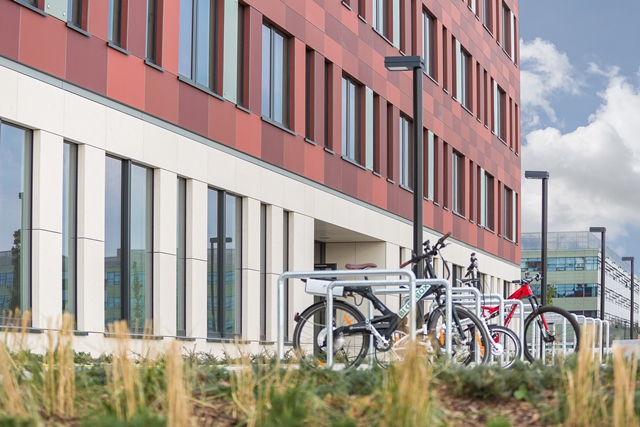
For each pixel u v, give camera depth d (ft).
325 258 97.45
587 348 19.04
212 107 67.15
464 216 122.42
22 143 50.24
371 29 94.22
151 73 60.54
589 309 350.02
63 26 52.70
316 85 82.64
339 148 86.79
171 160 62.23
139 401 19.12
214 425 18.86
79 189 54.13
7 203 48.98
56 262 51.24
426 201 107.86
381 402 18.85
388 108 99.50
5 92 48.34
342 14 87.81
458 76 121.70
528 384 21.97
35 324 49.49
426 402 17.83
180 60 64.69
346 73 88.94
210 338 65.82
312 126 82.28
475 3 131.44
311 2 81.92
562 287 355.77
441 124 114.01
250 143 71.92
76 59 53.67
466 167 123.75
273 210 75.00
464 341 37.47
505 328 41.50
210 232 67.67
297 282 77.46
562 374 20.88
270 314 74.38
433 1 112.47
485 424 19.58
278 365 22.65
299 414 18.03
